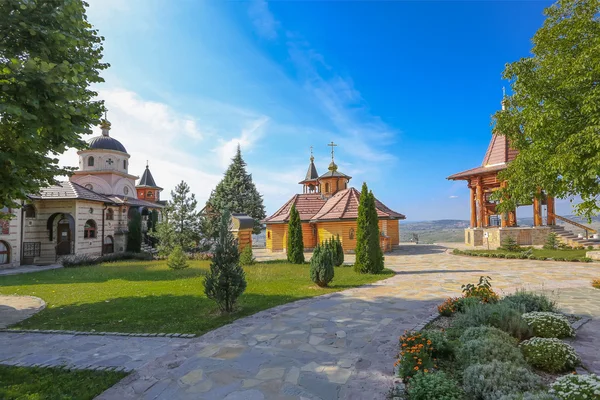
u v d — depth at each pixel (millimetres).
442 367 5035
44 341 6781
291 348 6051
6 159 6277
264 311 8656
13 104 5793
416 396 3924
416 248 28984
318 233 27922
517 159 11000
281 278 14141
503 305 6777
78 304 10172
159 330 7258
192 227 23438
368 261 14898
